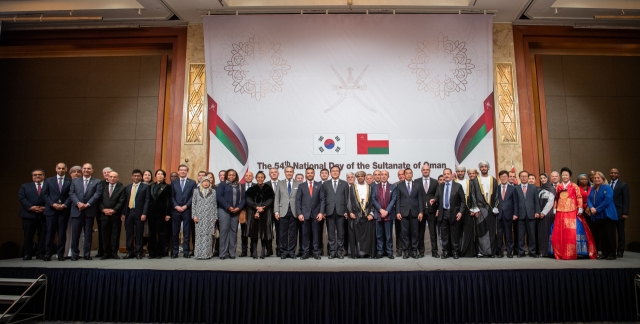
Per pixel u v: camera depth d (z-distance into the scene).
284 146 7.38
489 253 5.41
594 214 5.44
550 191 5.59
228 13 7.62
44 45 8.12
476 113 7.39
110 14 7.61
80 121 8.05
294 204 5.58
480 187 5.52
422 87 7.45
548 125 7.86
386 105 7.43
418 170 7.28
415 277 4.14
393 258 5.40
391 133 7.36
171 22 7.91
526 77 7.81
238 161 7.37
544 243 5.55
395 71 7.48
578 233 5.32
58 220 5.45
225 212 5.57
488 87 7.44
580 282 4.18
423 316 4.07
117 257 5.55
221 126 7.45
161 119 7.92
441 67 7.48
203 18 7.60
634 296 4.18
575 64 8.06
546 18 7.68
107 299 4.26
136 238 5.57
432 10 7.52
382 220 5.50
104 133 8.00
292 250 5.52
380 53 7.52
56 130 8.03
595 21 7.76
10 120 8.08
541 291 4.15
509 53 7.79
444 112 7.40
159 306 4.21
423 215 5.61
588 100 7.97
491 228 5.45
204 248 5.43
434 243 5.58
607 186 5.39
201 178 6.20
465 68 7.47
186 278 4.22
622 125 7.93
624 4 7.38
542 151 7.80
